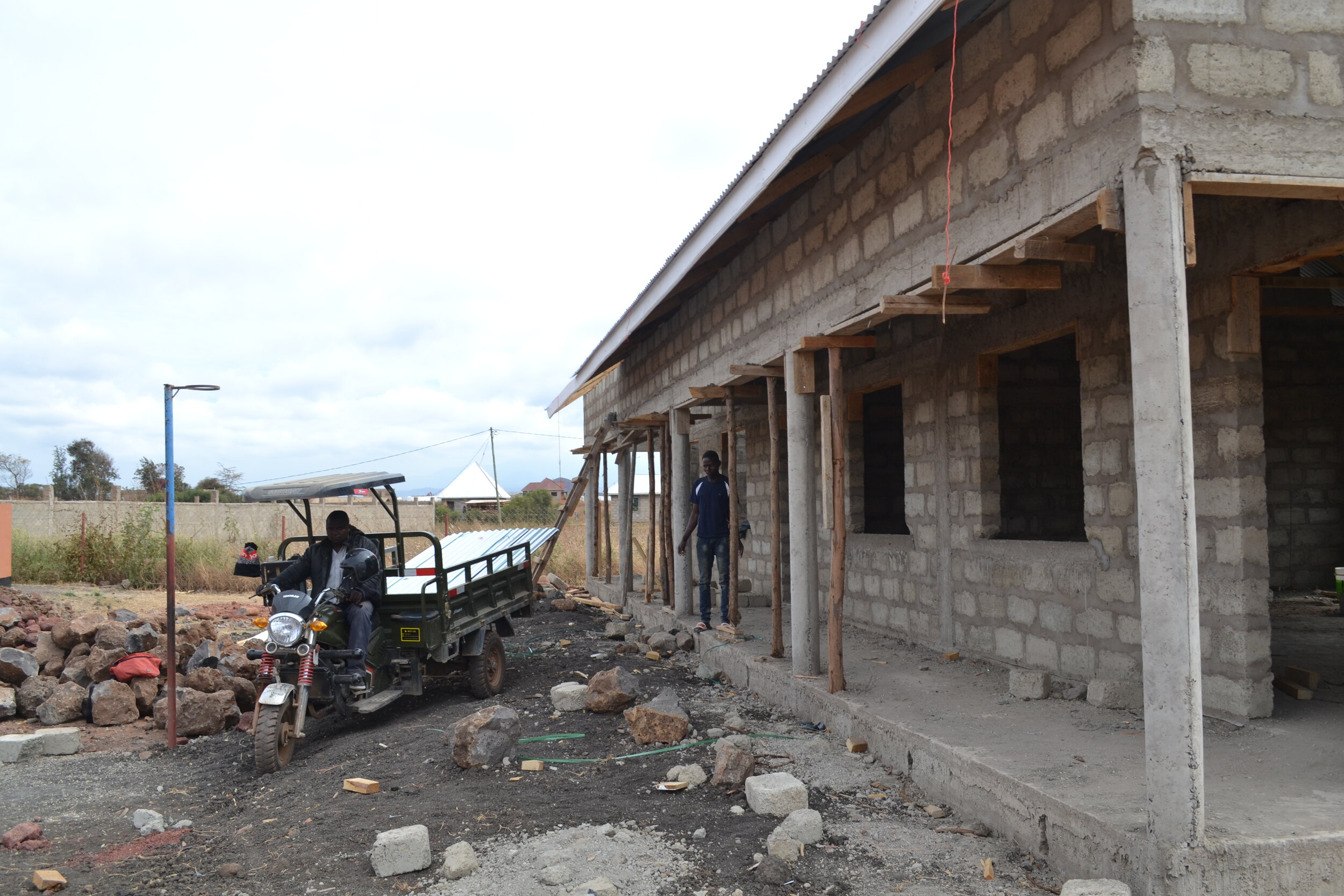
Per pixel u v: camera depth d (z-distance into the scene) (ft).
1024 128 14.85
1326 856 11.84
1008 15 15.33
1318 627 27.40
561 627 45.09
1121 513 20.74
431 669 29.58
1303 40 12.56
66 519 84.28
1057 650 23.07
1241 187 12.42
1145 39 12.10
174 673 25.79
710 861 15.21
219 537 82.79
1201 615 18.74
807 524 25.57
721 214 24.82
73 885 15.67
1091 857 13.08
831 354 23.59
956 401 27.58
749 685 28.68
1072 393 30.76
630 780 19.79
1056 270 16.96
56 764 24.12
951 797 17.01
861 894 13.78
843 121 21.25
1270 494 34.76
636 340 47.78
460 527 114.11
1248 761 15.40
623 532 52.29
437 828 17.13
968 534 26.99
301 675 23.22
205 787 21.71
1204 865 11.51
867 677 24.93
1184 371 11.60
